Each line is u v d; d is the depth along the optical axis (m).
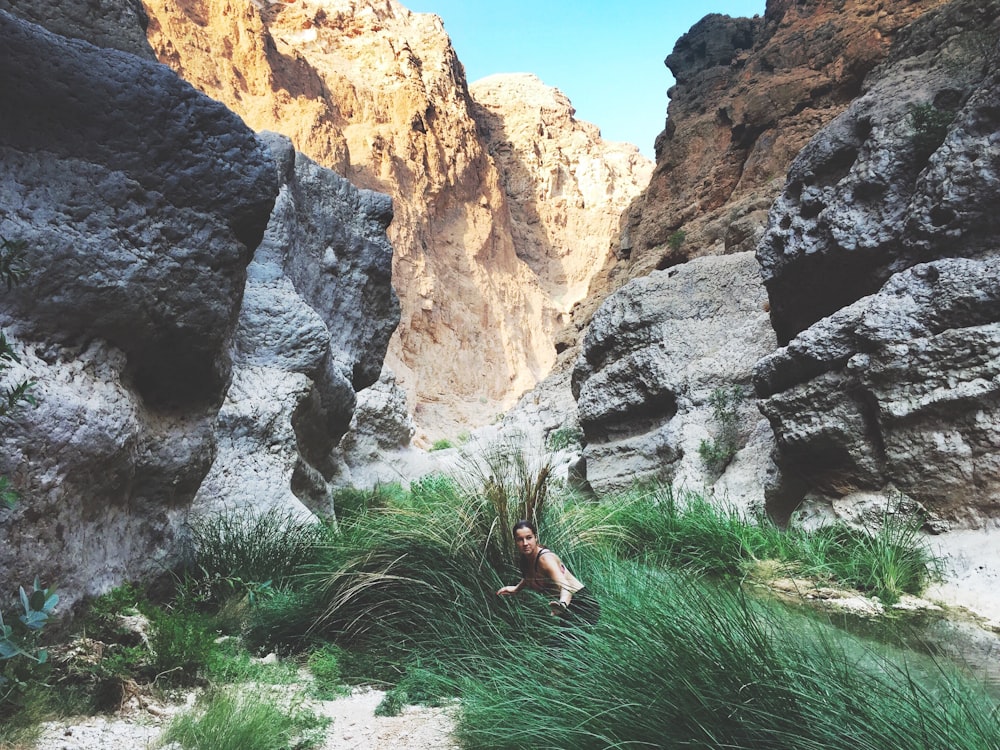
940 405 6.92
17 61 4.53
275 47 57.41
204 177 5.34
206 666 4.32
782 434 8.24
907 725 2.66
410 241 56.69
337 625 5.10
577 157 80.19
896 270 8.20
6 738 3.26
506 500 5.15
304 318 8.77
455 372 55.97
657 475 11.42
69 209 4.71
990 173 7.36
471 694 3.89
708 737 2.91
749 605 3.69
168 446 5.53
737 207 22.09
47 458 4.16
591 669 3.43
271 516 7.09
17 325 4.42
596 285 32.62
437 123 64.00
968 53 8.82
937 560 6.54
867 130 9.00
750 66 28.89
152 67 5.17
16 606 3.86
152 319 5.10
